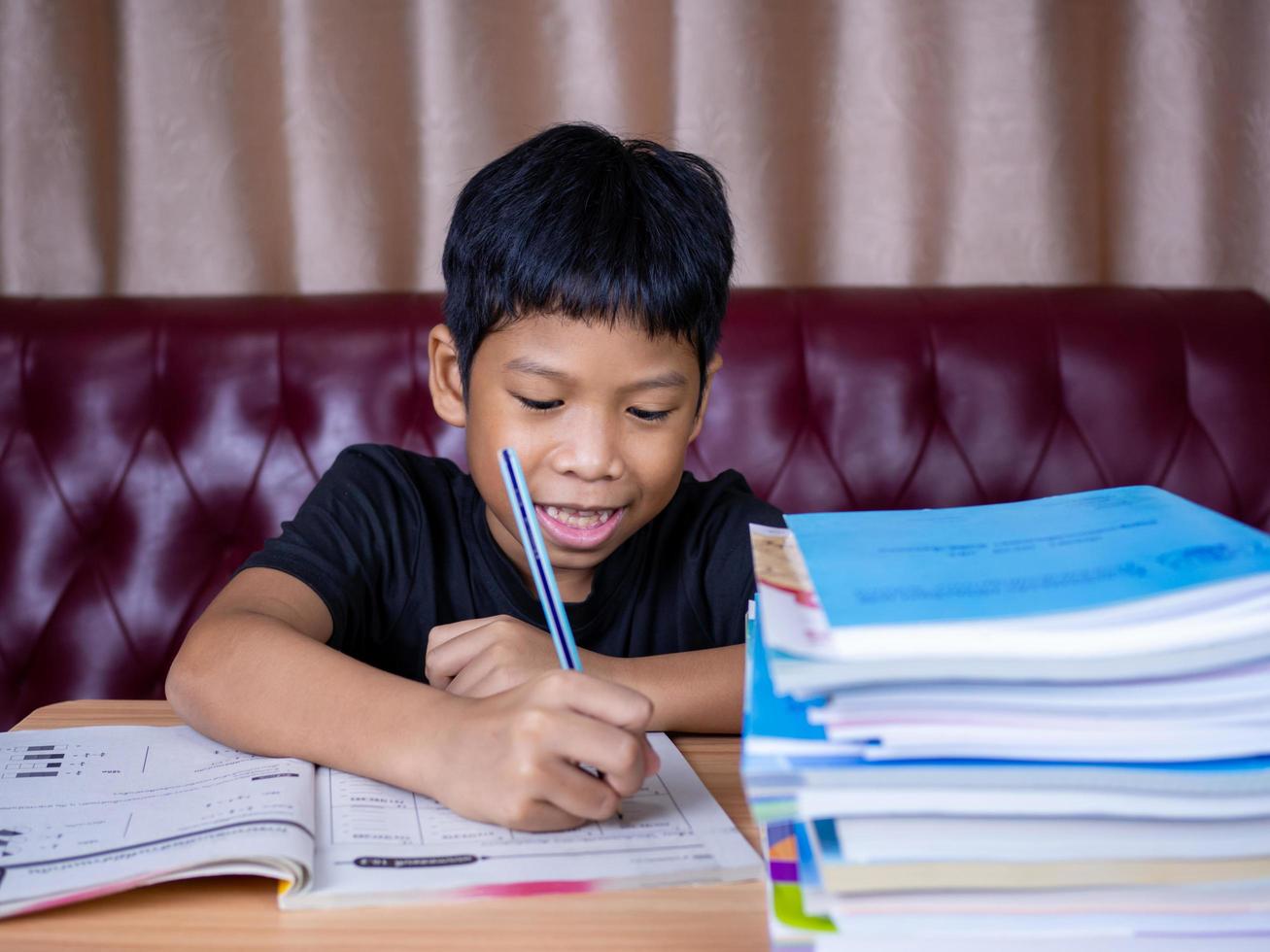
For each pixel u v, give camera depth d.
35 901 0.44
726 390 1.45
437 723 0.56
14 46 1.64
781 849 0.45
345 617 0.83
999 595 0.40
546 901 0.46
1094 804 0.37
